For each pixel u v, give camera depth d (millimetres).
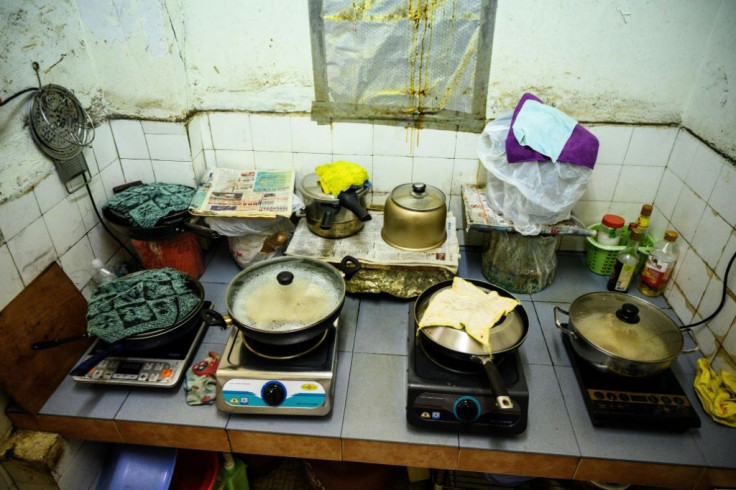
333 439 1161
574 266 1712
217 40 1485
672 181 1508
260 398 1163
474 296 1252
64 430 1238
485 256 1618
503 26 1395
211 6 1431
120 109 1514
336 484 1502
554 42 1407
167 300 1276
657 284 1508
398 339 1408
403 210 1418
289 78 1538
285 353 1195
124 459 1328
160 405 1229
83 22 1372
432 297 1292
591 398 1164
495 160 1407
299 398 1158
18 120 1162
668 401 1150
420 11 1392
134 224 1370
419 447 1146
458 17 1392
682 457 1095
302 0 1403
